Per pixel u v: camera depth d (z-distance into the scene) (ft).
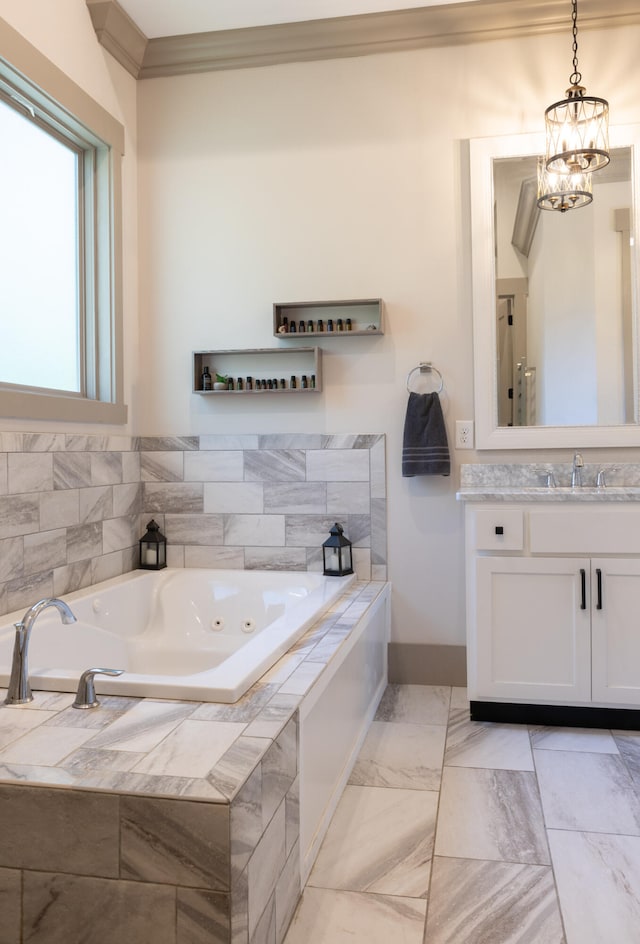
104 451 9.97
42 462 8.44
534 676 8.63
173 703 5.34
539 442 10.02
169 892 3.93
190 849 3.89
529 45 10.07
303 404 10.80
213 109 11.02
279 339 10.83
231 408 11.02
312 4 9.93
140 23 10.32
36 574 8.29
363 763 7.77
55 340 9.45
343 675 7.20
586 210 9.95
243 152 10.94
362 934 5.01
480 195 10.16
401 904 5.34
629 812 6.66
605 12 9.73
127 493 10.68
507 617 8.68
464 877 5.67
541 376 10.05
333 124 10.67
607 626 8.46
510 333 10.12
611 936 4.97
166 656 9.78
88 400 9.41
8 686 5.71
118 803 3.98
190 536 11.10
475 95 10.24
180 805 3.90
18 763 4.33
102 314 10.23
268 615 10.03
